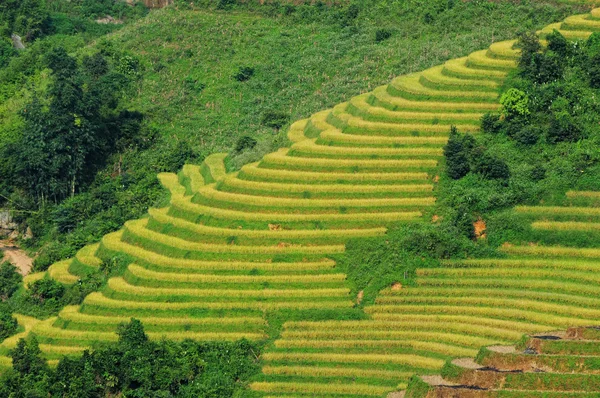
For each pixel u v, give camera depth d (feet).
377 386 444.55
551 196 533.96
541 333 440.45
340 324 484.33
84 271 566.36
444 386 410.52
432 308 485.15
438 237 514.27
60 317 522.06
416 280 500.74
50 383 467.93
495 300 482.28
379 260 514.27
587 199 529.86
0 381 475.31
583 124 568.41
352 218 536.01
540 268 502.38
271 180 566.36
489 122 576.20
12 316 550.77
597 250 508.94
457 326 470.39
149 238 558.97
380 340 472.85
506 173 545.44
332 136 585.63
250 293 507.71
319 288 507.71
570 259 507.71
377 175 555.28
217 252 532.73
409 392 416.67
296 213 545.03
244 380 463.83
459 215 527.40
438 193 546.67
